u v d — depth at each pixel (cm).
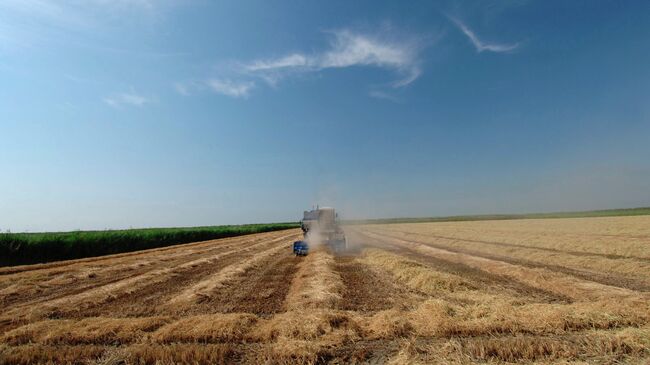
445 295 1079
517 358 583
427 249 2491
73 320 844
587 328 725
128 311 957
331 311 842
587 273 1435
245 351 659
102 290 1212
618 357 580
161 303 1037
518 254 2119
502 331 722
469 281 1259
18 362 616
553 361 570
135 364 608
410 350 625
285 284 1309
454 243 3125
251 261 1945
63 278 1501
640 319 749
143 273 1636
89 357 633
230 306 991
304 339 693
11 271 1770
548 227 4566
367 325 770
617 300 888
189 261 2055
